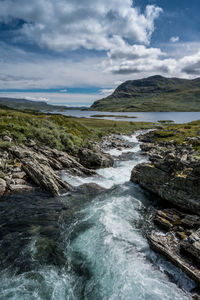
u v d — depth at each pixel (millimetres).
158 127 113750
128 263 11477
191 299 9094
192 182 16797
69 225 15641
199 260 10516
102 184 25875
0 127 35375
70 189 23531
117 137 79438
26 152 29219
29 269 10883
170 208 17688
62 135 43719
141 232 14727
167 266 11156
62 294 9414
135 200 20875
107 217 17016
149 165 23547
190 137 57844
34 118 48844
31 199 19984
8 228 14812
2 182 20703
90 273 10766
